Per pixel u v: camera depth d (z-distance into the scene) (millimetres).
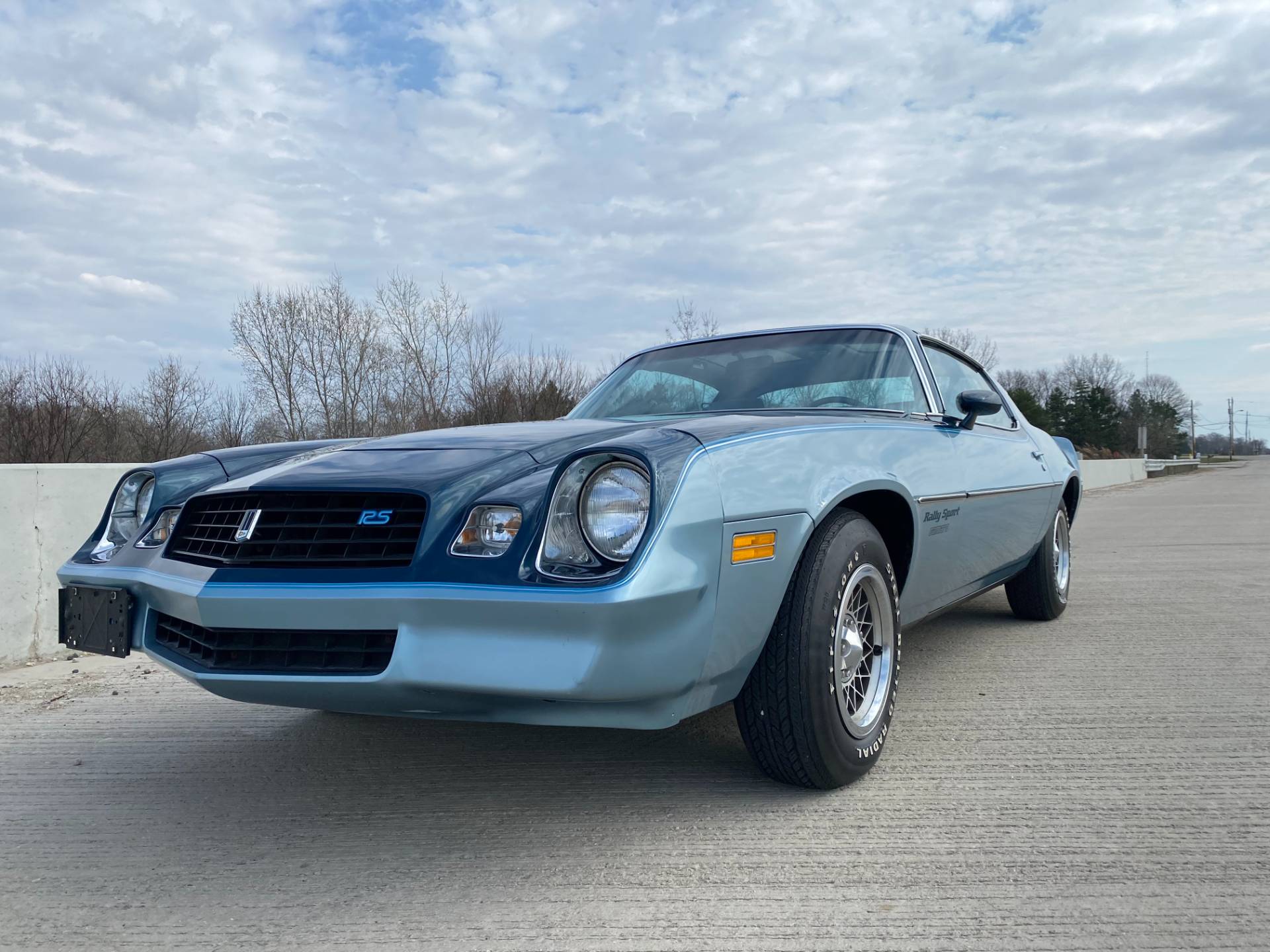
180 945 1716
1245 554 7500
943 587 3180
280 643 1994
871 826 2141
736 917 1736
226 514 2211
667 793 2400
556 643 1783
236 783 2625
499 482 2002
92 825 2342
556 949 1644
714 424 2246
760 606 2070
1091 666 3680
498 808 2348
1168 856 1950
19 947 1727
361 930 1746
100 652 2432
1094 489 23125
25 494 4426
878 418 2887
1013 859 1952
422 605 1842
